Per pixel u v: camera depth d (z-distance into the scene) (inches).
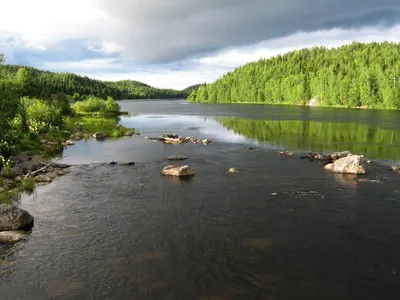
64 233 815.1
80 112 4842.5
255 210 956.0
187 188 1171.9
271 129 2933.1
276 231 818.8
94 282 614.2
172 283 609.3
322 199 1044.5
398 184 1195.9
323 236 791.1
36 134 2197.3
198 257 698.8
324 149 1937.7
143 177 1327.5
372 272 641.0
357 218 894.4
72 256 706.8
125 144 2208.4
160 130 3036.4
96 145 2170.3
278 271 646.5
